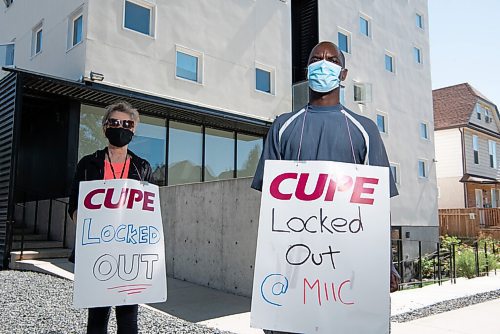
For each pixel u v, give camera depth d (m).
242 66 11.45
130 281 2.68
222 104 10.90
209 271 6.76
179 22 10.32
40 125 10.35
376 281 1.99
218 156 11.57
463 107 25.78
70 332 3.99
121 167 2.87
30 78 7.93
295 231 2.03
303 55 14.20
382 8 16.59
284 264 2.00
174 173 10.55
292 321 1.95
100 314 2.70
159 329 4.26
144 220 2.80
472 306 6.73
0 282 6.12
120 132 2.77
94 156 2.85
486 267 10.61
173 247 7.63
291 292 1.98
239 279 6.20
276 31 12.43
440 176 25.44
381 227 2.04
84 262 2.61
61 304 4.98
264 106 11.84
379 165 2.19
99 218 2.68
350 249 2.01
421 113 18.09
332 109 2.30
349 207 2.05
